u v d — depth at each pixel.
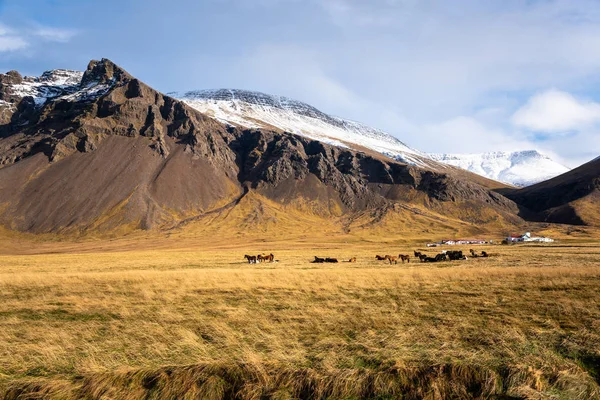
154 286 24.52
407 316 16.47
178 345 13.16
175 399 10.66
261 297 20.83
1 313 18.25
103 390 10.80
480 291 21.42
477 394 10.48
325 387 10.72
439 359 11.61
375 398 10.51
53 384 10.82
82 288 24.16
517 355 11.88
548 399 9.98
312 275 29.45
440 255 54.22
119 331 14.99
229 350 12.70
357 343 13.00
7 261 74.56
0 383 10.94
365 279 26.84
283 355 12.10
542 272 27.42
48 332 14.88
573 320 15.31
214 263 55.47
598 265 35.12
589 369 11.38
